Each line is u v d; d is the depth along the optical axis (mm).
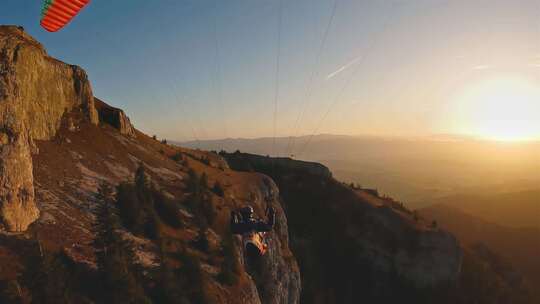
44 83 53250
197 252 46625
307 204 116125
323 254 104562
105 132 65750
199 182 67375
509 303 108000
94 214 40594
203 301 37250
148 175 60875
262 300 56500
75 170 47812
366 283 99438
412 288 98250
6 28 53438
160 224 46500
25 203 33344
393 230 105438
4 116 34312
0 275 26531
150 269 37781
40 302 25531
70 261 31344
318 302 90688
